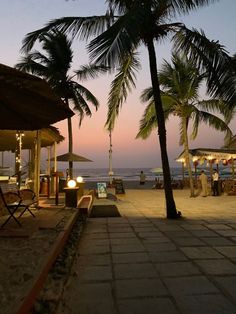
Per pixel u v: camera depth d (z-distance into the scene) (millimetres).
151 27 10070
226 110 17469
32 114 6152
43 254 5059
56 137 15016
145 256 5980
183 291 4195
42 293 4043
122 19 7562
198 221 10031
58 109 5754
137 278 4750
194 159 26281
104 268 5277
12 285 3686
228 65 9219
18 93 5008
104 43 6922
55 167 16391
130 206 14898
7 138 15297
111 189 22391
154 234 8062
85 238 7738
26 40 9484
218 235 7781
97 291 4266
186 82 19328
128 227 9148
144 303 3854
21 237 6238
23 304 3076
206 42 9688
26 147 18812
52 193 15930
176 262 5539
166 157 10898
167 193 10812
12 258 4852
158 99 10961
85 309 3729
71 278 4793
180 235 7867
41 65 22375
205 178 20531
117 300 3961
